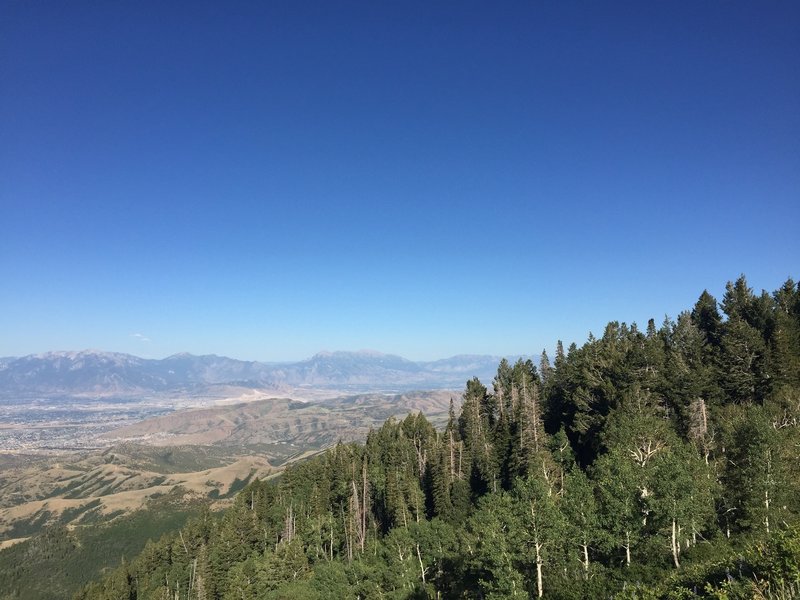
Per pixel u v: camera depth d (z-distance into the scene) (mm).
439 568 69125
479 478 101375
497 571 42688
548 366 132875
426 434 139625
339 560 98375
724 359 85688
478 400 125000
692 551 41875
